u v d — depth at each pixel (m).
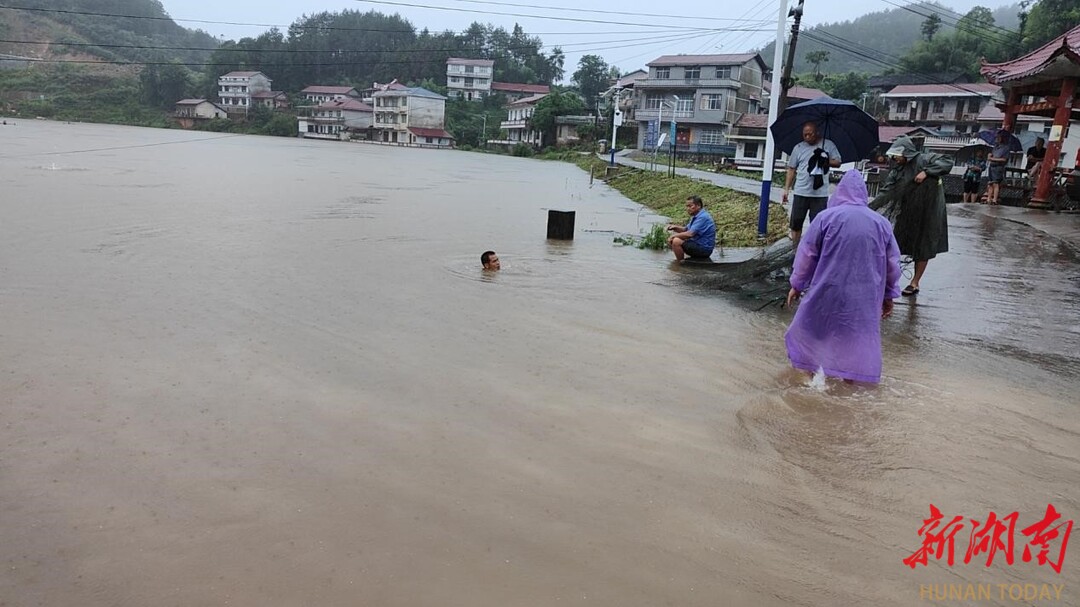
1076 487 3.89
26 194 17.28
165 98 112.56
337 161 43.38
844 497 3.75
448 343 6.36
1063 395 5.31
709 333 6.95
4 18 128.62
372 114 106.44
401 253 11.25
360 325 6.88
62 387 5.06
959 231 12.59
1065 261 10.16
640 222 17.81
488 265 9.99
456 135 102.88
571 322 7.25
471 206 20.17
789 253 8.59
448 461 4.04
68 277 8.59
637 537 3.33
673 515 3.53
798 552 3.25
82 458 4.00
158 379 5.27
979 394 5.29
